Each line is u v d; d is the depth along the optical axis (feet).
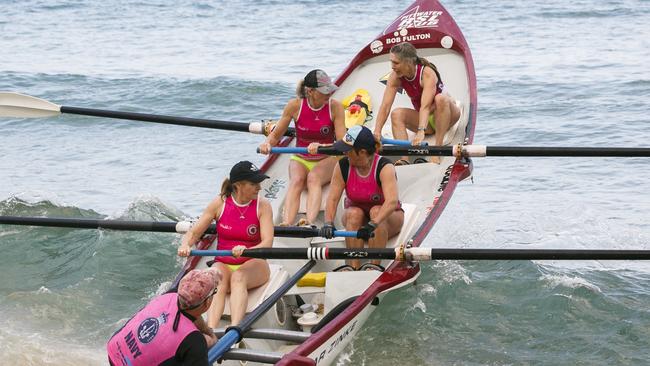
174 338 64.08
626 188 145.79
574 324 98.94
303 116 106.01
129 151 169.68
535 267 112.68
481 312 102.27
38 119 189.98
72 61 245.45
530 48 243.19
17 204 136.26
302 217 108.58
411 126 119.55
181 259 117.39
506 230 129.59
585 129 174.50
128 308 103.09
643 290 108.06
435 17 137.90
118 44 267.80
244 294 85.97
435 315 101.30
